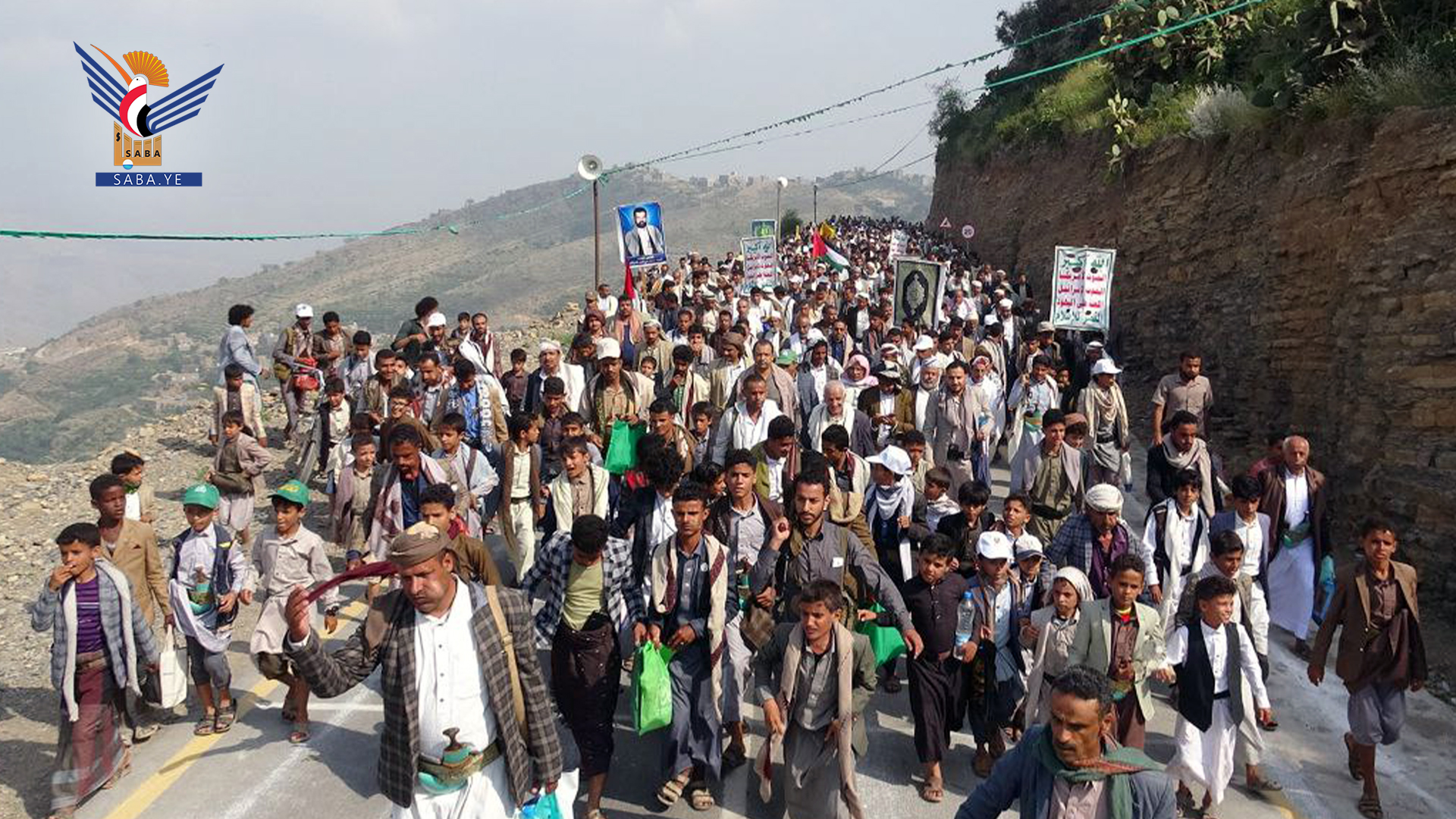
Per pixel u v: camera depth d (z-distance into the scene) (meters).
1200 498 8.09
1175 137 18.66
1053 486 8.70
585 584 5.68
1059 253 14.13
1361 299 10.41
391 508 7.73
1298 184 12.68
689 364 10.38
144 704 6.91
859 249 41.81
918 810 5.97
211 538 6.66
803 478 6.22
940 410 10.36
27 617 8.81
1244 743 6.33
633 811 5.86
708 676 5.86
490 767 4.27
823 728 5.46
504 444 8.64
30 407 179.50
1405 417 9.35
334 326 14.59
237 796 5.94
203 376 193.38
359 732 6.80
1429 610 8.65
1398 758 6.64
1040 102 36.69
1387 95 10.97
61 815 5.66
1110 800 3.39
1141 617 5.63
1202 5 20.64
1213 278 16.09
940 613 6.09
